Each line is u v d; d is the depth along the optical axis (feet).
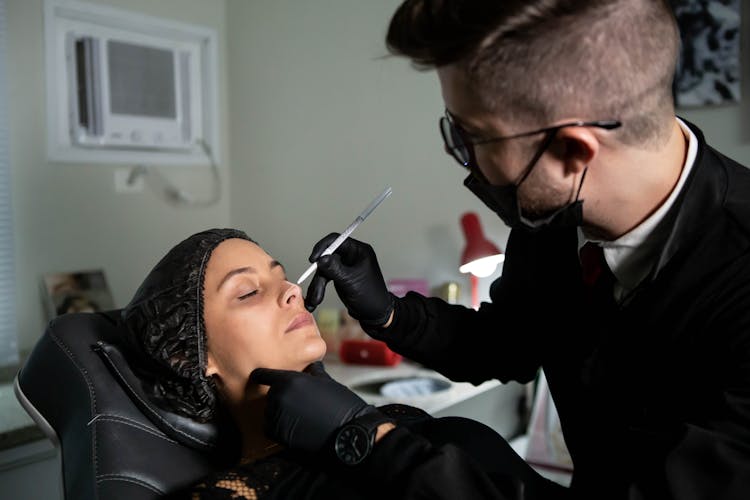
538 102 2.32
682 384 2.60
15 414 5.36
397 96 7.31
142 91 7.89
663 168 2.52
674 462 2.18
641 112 2.35
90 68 7.36
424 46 2.38
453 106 2.51
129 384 3.65
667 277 2.62
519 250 3.54
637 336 2.75
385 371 6.38
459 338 3.81
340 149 7.88
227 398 3.66
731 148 5.53
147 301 3.51
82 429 3.57
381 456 2.59
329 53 7.82
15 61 6.86
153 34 7.98
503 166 2.54
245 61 8.63
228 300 3.54
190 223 8.66
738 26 5.34
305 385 2.89
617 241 2.74
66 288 7.21
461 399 5.62
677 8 5.57
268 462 3.17
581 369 2.98
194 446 3.61
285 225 8.50
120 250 7.95
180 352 3.48
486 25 2.25
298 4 8.00
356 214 7.84
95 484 3.33
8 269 6.72
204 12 8.52
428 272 7.32
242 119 8.77
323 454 2.75
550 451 6.25
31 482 5.28
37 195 7.15
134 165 7.97
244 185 8.86
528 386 7.44
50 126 7.13
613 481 2.72
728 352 2.39
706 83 5.52
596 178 2.48
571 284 3.26
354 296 3.60
